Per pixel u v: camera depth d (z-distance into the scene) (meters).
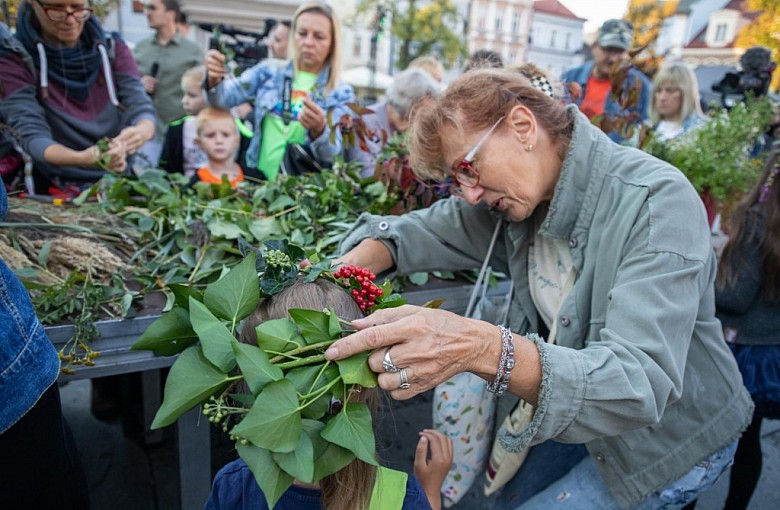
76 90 2.55
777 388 1.82
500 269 1.58
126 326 1.22
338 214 1.89
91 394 2.59
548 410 0.90
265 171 2.95
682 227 1.04
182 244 1.56
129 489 2.16
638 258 1.04
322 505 0.91
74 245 1.39
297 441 0.68
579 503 1.30
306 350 0.78
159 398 2.09
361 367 0.78
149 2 3.61
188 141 3.02
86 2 2.51
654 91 4.23
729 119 2.79
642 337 0.97
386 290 0.98
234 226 1.62
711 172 2.62
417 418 2.81
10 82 2.36
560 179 1.20
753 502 2.38
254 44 4.23
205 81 2.77
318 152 2.73
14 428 0.83
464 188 1.23
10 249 1.32
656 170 1.13
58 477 0.92
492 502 2.25
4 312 0.81
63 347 1.17
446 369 0.84
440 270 1.56
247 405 0.77
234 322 0.79
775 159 1.78
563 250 1.33
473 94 1.17
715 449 1.21
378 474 0.93
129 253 1.54
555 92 1.38
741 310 1.82
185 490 1.40
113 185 1.80
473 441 1.59
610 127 2.44
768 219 1.74
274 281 0.90
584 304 1.21
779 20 8.27
